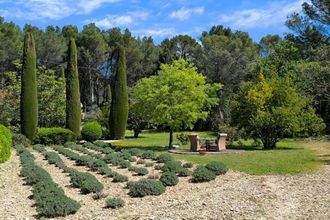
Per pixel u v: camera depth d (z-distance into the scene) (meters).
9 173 11.50
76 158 13.70
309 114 17.50
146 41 53.59
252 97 17.64
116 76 26.08
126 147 19.17
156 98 17.98
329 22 29.44
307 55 30.97
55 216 6.89
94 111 40.72
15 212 7.29
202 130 35.94
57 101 27.06
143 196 8.19
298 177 9.38
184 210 6.78
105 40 50.84
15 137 19.98
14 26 42.22
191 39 47.28
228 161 12.38
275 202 7.05
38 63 43.66
